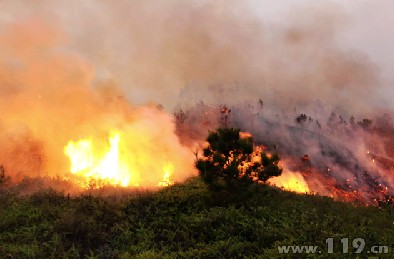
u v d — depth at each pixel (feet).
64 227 33.14
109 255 30.01
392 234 33.94
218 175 40.27
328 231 32.86
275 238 32.22
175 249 32.19
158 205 41.50
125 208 40.09
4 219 35.27
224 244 31.17
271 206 42.01
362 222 37.91
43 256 28.78
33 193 43.93
